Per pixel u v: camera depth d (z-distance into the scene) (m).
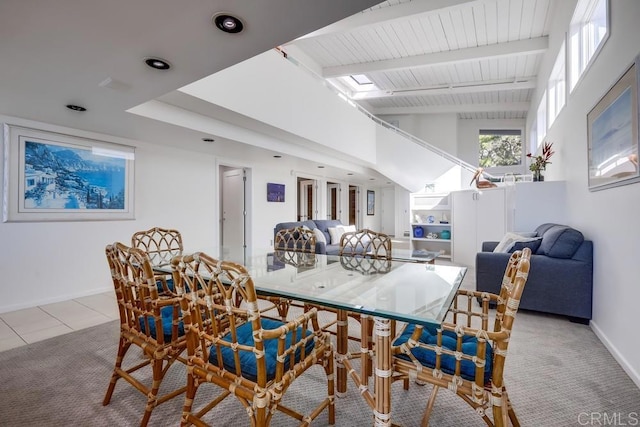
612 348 2.23
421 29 5.29
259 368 1.11
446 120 9.51
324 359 1.46
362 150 6.86
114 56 1.95
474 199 5.83
